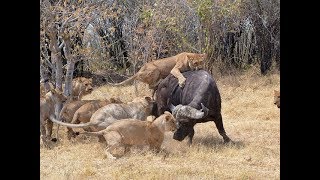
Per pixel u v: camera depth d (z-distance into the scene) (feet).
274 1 111.86
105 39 89.04
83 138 47.32
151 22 86.94
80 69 98.22
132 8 93.97
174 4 91.76
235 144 45.62
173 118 41.42
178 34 92.38
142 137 40.55
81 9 54.49
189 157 40.01
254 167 37.68
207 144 45.62
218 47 106.52
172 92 47.57
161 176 33.76
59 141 46.83
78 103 47.85
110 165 37.93
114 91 83.25
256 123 59.00
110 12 67.77
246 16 110.01
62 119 47.85
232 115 65.87
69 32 55.57
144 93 79.41
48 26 53.01
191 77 46.85
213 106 44.91
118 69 102.37
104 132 40.55
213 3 92.12
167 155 40.37
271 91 87.71
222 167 37.37
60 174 34.58
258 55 113.91
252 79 103.19
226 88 93.81
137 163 38.14
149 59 83.41
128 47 92.02
